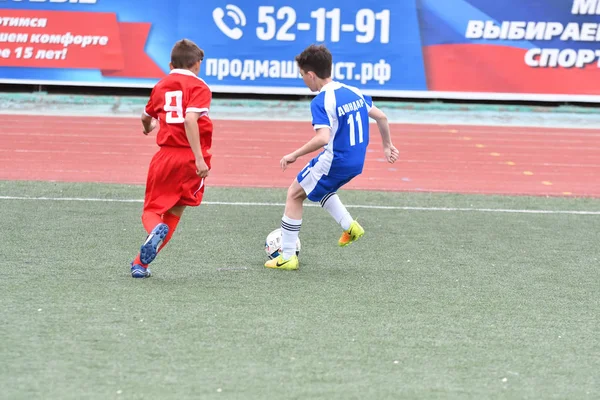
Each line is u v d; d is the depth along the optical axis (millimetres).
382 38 65062
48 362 15875
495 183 41719
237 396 14484
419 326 18906
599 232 30438
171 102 21625
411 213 33219
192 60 21812
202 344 17141
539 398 14891
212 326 18344
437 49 65188
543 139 55969
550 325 19344
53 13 64312
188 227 29125
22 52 64625
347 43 65125
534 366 16547
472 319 19609
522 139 55750
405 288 22219
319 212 32781
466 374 15969
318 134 22344
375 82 65500
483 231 30094
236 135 53719
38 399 14133
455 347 17531
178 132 21750
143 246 21406
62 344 16891
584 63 65312
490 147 52438
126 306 19641
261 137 53312
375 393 14820
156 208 22188
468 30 65062
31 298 20031
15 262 23484
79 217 30125
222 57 65250
